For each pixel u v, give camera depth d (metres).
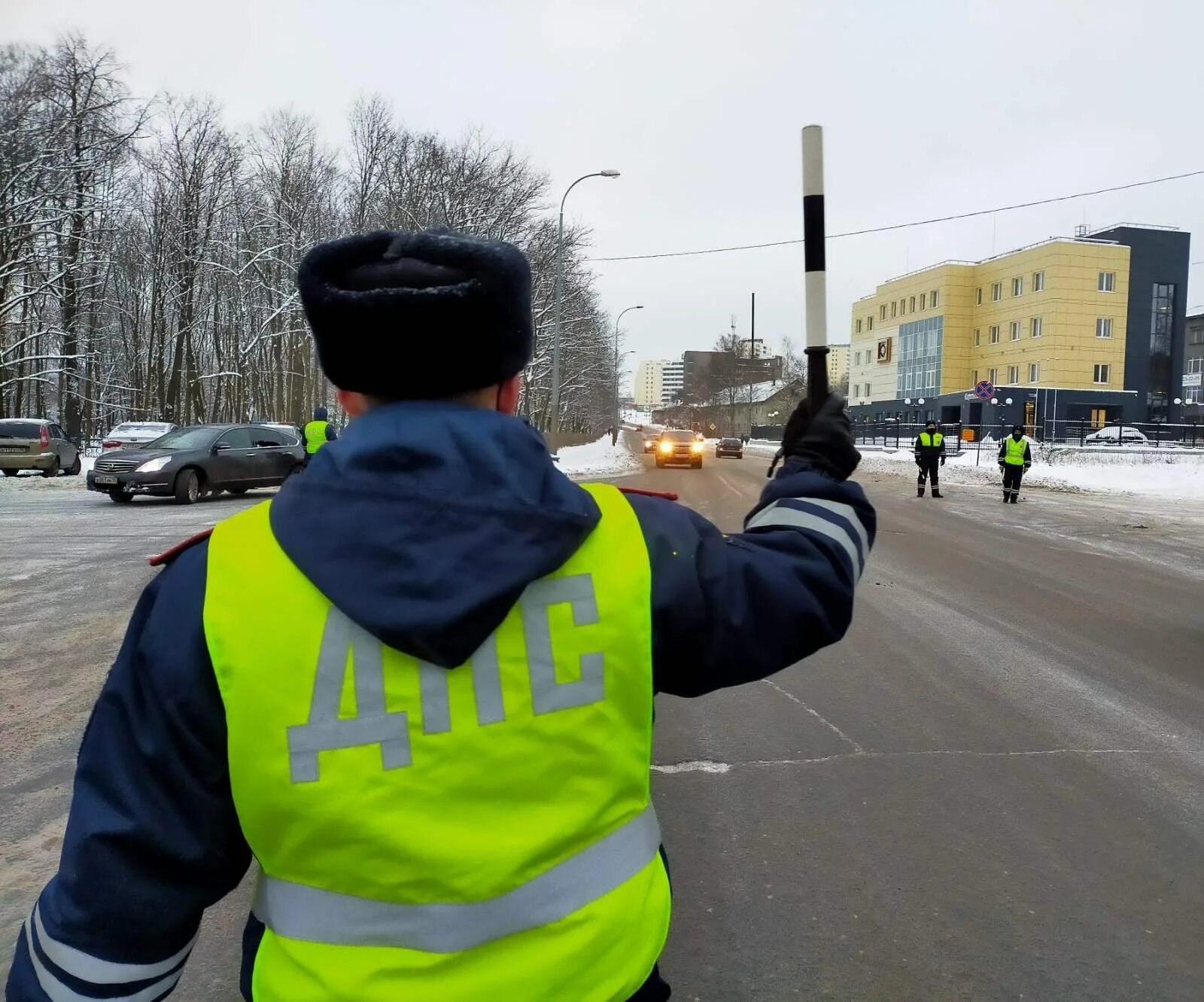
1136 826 3.86
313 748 0.99
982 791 4.22
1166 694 5.77
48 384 45.59
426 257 1.12
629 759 1.12
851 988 2.75
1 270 33.09
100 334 44.34
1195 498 21.55
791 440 1.49
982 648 6.93
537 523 1.04
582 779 1.07
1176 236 64.25
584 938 1.04
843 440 1.42
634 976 1.09
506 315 1.12
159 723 1.02
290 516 1.04
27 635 6.91
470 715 1.01
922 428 65.94
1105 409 63.03
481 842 1.00
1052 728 5.11
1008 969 2.84
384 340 1.07
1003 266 66.50
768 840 3.71
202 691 1.02
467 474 1.05
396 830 0.97
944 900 3.25
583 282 51.34
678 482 28.30
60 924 1.00
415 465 1.04
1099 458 37.38
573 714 1.06
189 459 16.86
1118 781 4.35
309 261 1.13
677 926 3.08
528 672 1.04
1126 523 15.93
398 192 42.19
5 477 23.06
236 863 1.11
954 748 4.79
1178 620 8.02
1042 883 3.37
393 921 0.99
